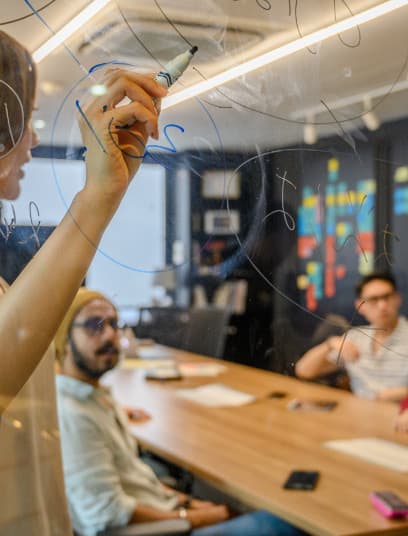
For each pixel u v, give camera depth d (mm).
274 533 1535
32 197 630
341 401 2303
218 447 1932
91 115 632
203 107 676
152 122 646
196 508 1687
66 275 635
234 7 679
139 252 678
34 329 630
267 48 698
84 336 1199
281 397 2402
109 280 687
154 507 1603
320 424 2129
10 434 677
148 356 2457
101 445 1532
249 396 2389
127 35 642
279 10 698
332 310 844
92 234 640
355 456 1860
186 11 663
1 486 672
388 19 729
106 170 638
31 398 703
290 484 1638
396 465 1791
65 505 779
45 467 731
